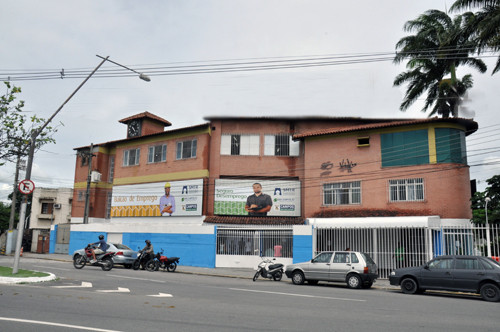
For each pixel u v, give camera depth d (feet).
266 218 99.25
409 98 102.12
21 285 44.04
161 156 111.75
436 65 99.14
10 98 59.88
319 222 87.81
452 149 83.61
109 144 130.62
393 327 26.89
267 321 27.66
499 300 44.37
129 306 32.04
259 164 104.12
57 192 154.61
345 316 30.66
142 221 111.14
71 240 117.29
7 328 23.18
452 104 96.73
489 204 79.87
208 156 104.58
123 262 75.92
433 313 33.42
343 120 104.06
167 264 77.00
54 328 23.47
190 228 94.94
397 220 73.51
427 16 97.71
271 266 66.74
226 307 33.30
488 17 70.28
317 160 96.63
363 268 55.77
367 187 89.40
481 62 96.27
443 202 81.46
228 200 102.17
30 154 57.11
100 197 128.67
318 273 58.54
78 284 46.88
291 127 104.78
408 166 85.66
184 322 26.37
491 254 69.21
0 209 158.92
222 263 89.35
